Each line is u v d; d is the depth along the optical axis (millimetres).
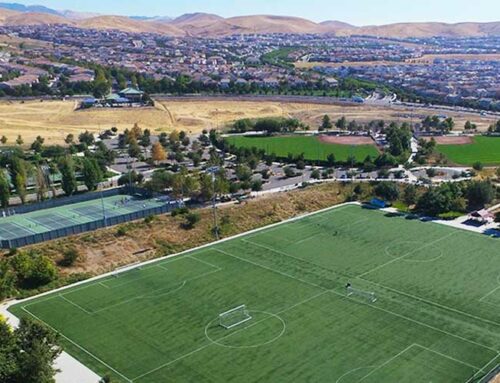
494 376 80188
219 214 146250
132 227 135000
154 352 88812
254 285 111375
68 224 139875
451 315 98000
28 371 71875
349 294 106500
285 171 186000
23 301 106688
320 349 88312
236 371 83312
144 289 110812
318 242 133125
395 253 125312
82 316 100562
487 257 121812
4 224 141125
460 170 190250
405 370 82312
